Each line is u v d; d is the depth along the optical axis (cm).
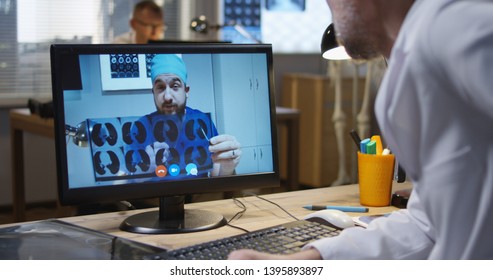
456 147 85
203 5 518
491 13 78
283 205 164
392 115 89
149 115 141
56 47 134
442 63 81
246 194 175
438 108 85
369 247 114
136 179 140
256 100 151
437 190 87
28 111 376
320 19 561
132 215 150
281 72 551
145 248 124
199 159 146
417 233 116
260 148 152
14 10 453
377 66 475
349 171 520
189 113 145
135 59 140
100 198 137
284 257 110
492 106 76
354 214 157
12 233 134
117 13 485
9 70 456
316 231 133
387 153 165
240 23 528
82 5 473
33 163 466
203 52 146
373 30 100
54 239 129
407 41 88
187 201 247
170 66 143
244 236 127
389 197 165
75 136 136
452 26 80
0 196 459
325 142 511
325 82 503
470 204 86
